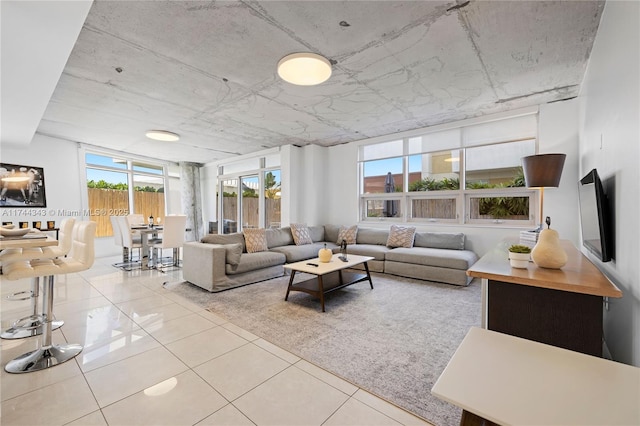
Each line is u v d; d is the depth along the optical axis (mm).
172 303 3145
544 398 625
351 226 5672
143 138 5594
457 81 3156
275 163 6746
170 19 2117
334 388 1682
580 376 702
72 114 4199
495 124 4359
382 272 4594
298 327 2527
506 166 4328
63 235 2490
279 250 4672
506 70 2910
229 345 2191
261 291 3613
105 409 1494
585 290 1237
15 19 1782
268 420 1427
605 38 1959
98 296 3389
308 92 3438
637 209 1289
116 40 2377
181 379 1759
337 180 6281
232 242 4309
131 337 2314
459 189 4738
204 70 2895
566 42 2408
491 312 1518
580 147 3352
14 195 5031
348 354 2068
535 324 1423
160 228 5324
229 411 1488
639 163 1263
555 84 3230
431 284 3947
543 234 1640
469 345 854
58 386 1683
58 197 5566
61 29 1897
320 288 2939
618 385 666
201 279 3684
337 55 2621
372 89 3365
